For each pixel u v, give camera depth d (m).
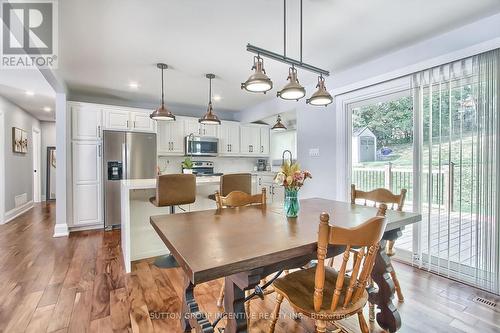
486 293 2.12
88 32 2.33
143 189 2.89
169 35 2.42
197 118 5.34
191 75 3.50
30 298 2.07
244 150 5.85
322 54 2.87
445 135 2.41
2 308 1.93
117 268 2.67
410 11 2.07
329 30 2.36
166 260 2.88
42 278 2.43
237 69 3.30
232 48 2.70
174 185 2.70
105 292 2.18
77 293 2.15
